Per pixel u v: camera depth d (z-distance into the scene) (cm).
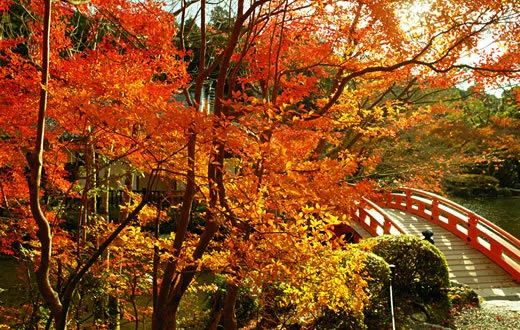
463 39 504
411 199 1670
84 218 596
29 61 539
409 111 1036
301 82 592
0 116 472
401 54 621
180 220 436
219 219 399
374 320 771
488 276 1124
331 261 411
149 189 389
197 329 673
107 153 481
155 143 359
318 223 376
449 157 1295
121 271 625
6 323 623
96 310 618
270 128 369
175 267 431
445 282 917
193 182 407
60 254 529
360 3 570
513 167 2741
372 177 1180
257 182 375
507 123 1252
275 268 375
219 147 391
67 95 399
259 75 583
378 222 1250
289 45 632
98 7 554
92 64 459
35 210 356
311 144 467
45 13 354
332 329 636
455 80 701
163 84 512
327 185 365
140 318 705
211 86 1198
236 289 489
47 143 554
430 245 918
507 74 559
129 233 495
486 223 1238
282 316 640
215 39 855
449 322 850
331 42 636
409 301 877
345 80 502
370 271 759
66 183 600
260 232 370
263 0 415
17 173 570
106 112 349
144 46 560
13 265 1070
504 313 891
